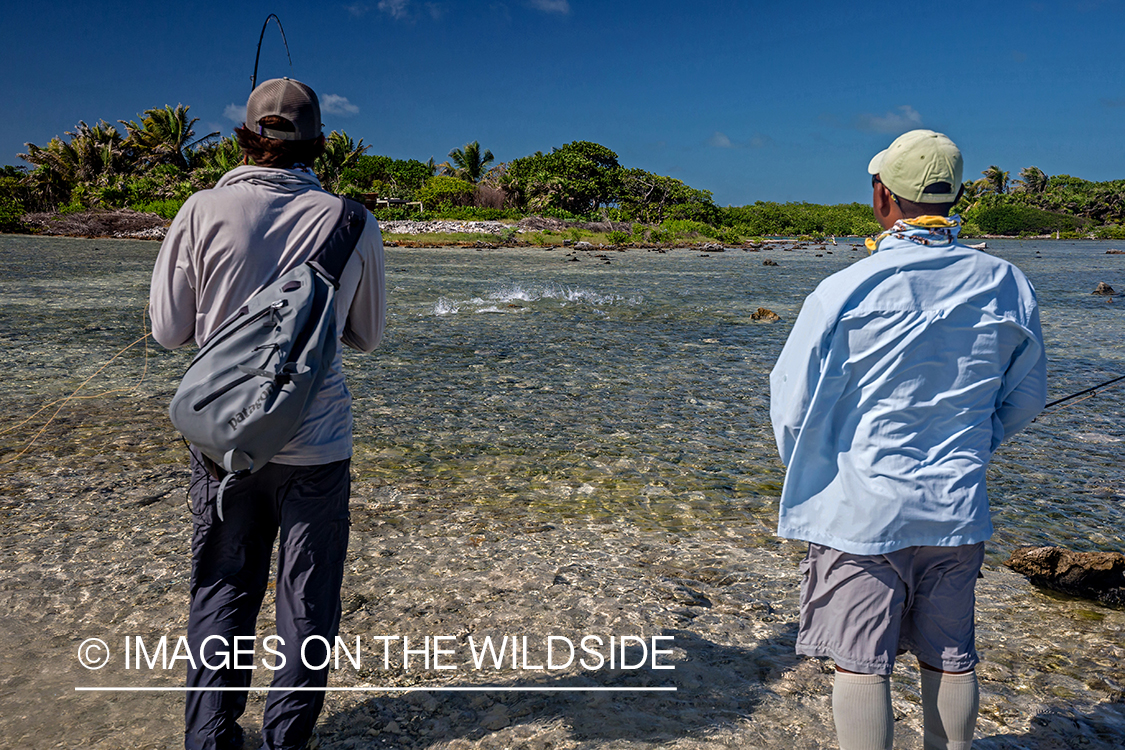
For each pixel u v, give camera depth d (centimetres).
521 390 650
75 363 711
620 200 8069
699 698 209
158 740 186
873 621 147
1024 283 148
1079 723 199
